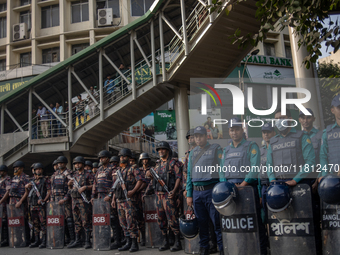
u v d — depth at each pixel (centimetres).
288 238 341
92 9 2209
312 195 376
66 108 1549
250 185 394
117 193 611
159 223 590
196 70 1172
